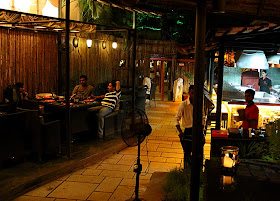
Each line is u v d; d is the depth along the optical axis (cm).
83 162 642
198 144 296
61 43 1002
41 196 498
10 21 649
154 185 496
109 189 529
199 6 286
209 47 740
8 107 705
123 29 816
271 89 1118
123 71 1443
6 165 593
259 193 290
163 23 1805
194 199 305
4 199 475
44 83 957
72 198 493
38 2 895
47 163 612
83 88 888
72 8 1077
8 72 828
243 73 1223
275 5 359
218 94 679
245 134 497
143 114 466
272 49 680
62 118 773
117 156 715
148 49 1581
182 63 1636
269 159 425
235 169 324
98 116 793
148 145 808
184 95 1191
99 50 1241
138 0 370
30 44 895
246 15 404
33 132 612
